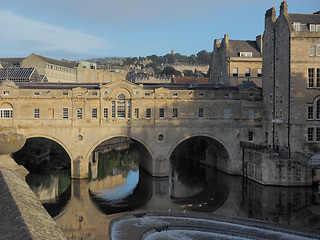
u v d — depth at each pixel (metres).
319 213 39.56
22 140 24.22
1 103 53.53
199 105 57.47
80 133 54.97
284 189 47.66
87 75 142.62
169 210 40.00
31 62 110.19
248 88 58.34
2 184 18.66
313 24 52.41
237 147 58.03
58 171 62.38
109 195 48.81
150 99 56.53
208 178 60.38
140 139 56.34
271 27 56.31
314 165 48.78
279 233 32.62
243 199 46.44
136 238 30.34
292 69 50.72
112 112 56.41
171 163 75.06
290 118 50.81
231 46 73.25
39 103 54.28
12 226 13.16
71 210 41.47
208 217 37.00
